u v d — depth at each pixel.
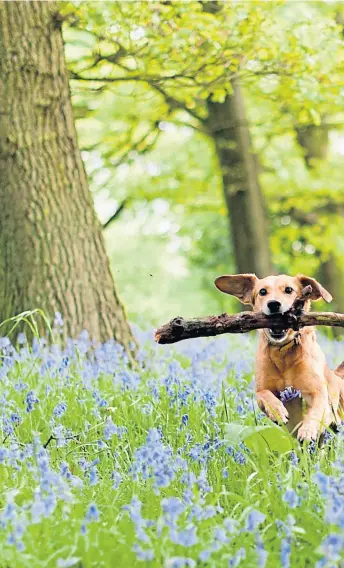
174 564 3.78
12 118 9.80
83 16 10.85
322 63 11.74
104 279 10.01
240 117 17.14
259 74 12.05
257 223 17.62
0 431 6.29
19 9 9.85
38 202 9.80
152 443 4.90
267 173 19.66
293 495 4.20
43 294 9.67
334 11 17.14
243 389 7.88
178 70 11.80
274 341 6.41
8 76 9.80
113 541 4.29
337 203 20.39
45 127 9.93
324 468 5.41
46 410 6.98
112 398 7.38
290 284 6.82
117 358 8.53
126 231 36.62
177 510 4.08
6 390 7.23
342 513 4.12
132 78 12.09
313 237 20.92
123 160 17.05
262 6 11.48
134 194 19.14
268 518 4.59
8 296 9.72
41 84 9.91
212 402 6.54
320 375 6.53
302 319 5.96
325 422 6.32
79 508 4.68
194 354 8.72
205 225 26.12
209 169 20.09
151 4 10.83
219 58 11.38
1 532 4.26
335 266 22.50
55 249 9.78
